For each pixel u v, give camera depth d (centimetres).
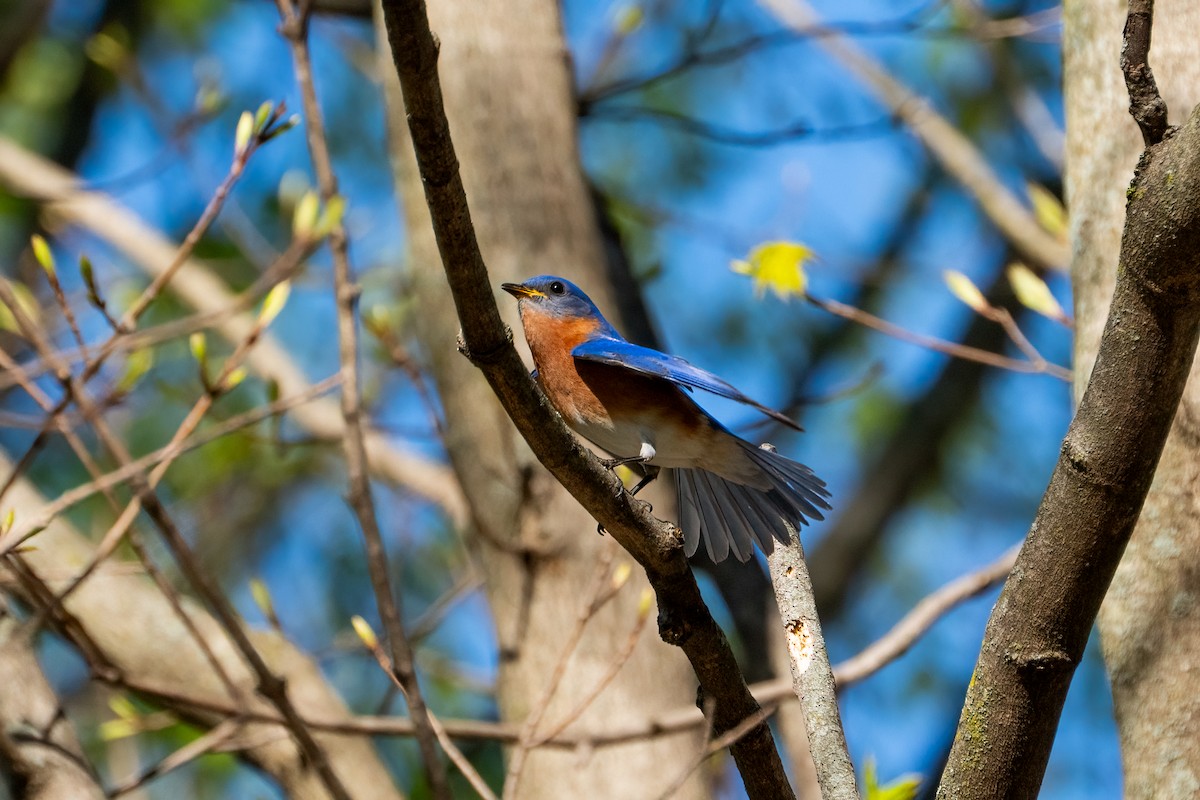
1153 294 554
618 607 1055
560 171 1165
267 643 1155
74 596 1116
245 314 1644
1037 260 1672
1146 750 666
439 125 553
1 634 962
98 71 1945
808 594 750
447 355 1105
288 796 1103
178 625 1127
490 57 1169
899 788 829
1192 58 763
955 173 1720
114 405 968
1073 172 813
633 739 973
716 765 1153
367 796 1097
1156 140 561
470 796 1426
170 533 762
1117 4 805
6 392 1512
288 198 1367
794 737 1203
